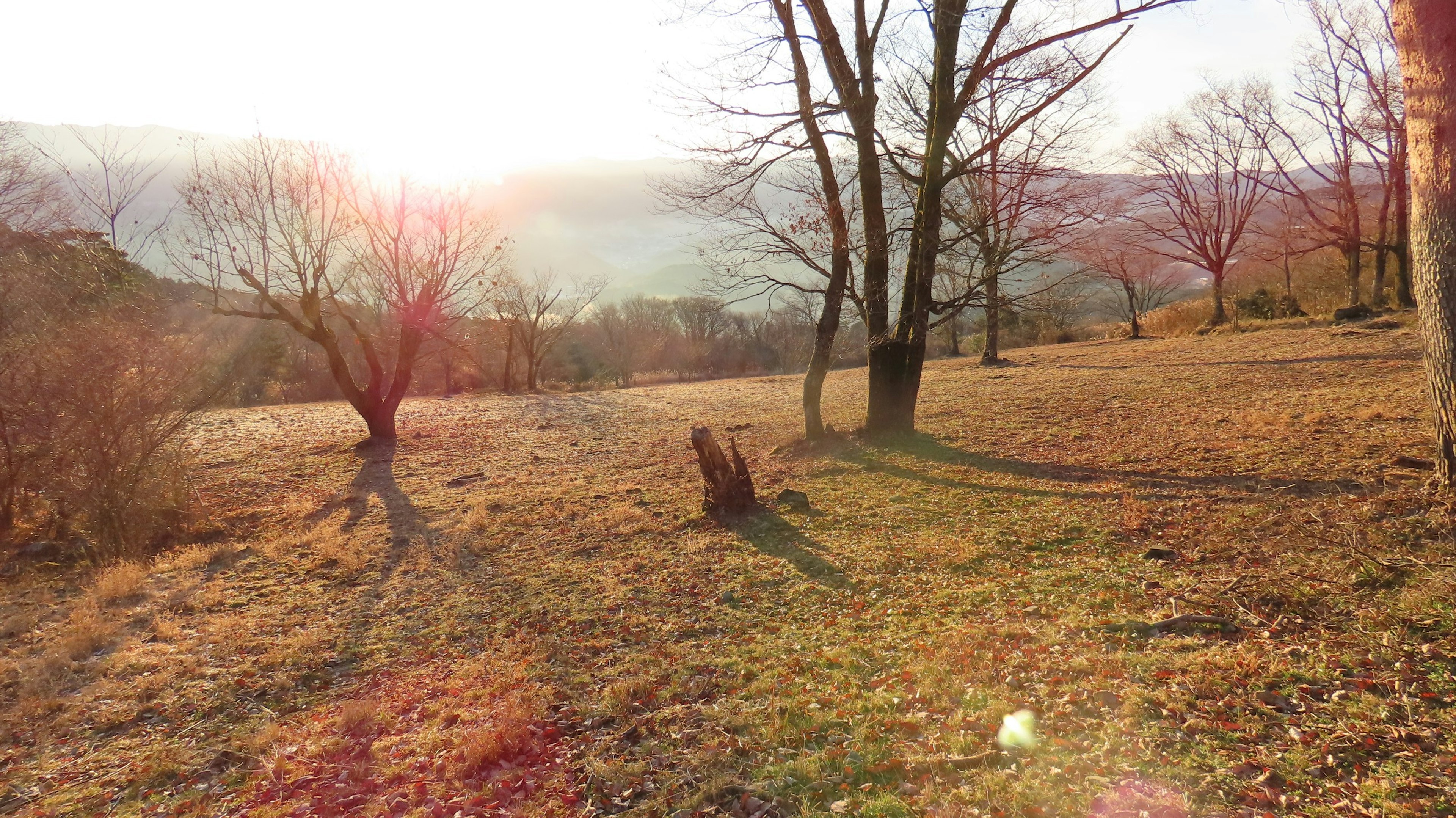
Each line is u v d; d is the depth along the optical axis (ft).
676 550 30.42
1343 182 99.14
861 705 15.72
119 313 37.70
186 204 51.67
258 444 62.59
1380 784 10.93
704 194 42.29
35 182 42.01
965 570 23.79
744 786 13.42
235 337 96.37
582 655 21.04
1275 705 13.35
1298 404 42.37
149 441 37.22
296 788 15.67
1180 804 11.04
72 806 15.65
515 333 139.74
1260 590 18.12
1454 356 19.65
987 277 40.32
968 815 11.62
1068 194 36.83
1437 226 19.70
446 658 22.30
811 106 39.81
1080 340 135.13
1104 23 34.14
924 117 43.50
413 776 15.49
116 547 34.63
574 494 42.98
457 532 36.45
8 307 35.78
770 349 206.49
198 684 21.49
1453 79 18.86
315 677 21.75
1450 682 13.02
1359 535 19.48
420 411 84.53
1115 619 18.10
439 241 62.85
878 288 45.11
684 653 20.34
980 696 15.25
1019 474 35.14
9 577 31.76
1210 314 120.57
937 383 77.36
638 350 189.26
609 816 13.20
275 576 31.63
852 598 22.98
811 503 34.71
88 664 23.25
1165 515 25.54
